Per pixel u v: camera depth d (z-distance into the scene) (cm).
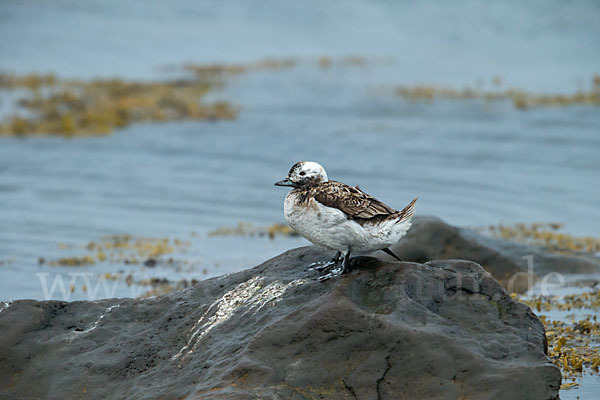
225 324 818
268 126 2647
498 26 4588
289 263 890
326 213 788
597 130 2503
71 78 3253
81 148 2341
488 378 709
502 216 1731
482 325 770
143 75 3412
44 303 891
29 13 4428
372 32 4516
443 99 3028
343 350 743
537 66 3628
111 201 1831
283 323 764
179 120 2719
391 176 2058
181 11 4838
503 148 2331
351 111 2869
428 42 4303
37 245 1511
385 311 763
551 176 2047
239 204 1830
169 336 840
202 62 3725
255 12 4909
